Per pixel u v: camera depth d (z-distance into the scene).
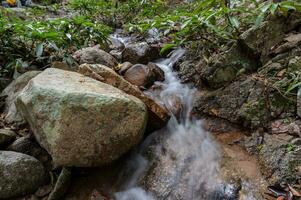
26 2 5.93
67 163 1.88
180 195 1.97
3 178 1.87
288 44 2.38
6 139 2.14
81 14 5.04
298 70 2.18
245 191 1.86
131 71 2.86
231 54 2.52
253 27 2.47
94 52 3.11
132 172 2.20
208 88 2.63
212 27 2.52
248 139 2.19
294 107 2.12
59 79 2.14
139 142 2.22
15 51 3.09
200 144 2.29
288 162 1.87
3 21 3.05
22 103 2.04
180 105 2.59
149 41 3.72
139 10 4.98
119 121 1.94
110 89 2.13
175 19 2.93
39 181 2.00
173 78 2.97
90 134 1.88
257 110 2.22
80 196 2.04
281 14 2.47
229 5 2.88
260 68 2.45
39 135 1.98
